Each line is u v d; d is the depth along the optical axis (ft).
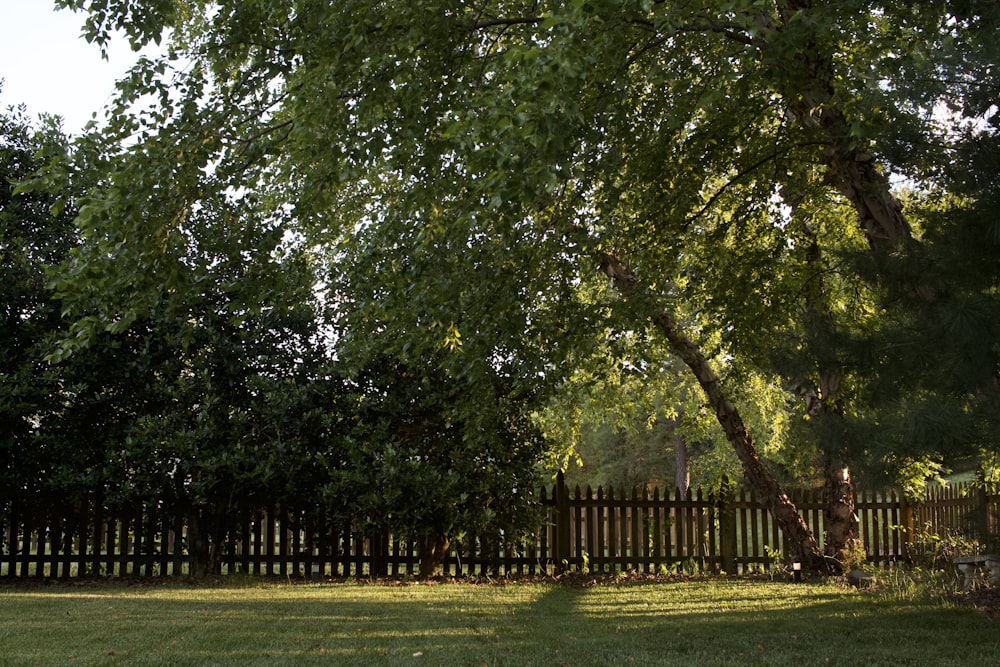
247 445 36.17
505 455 36.96
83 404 35.86
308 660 16.99
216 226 24.12
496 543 37.99
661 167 26.50
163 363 36.19
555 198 24.77
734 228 33.55
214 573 37.52
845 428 18.19
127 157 20.70
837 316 22.33
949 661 17.16
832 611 24.97
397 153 22.58
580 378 34.58
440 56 22.00
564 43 15.26
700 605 27.22
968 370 14.97
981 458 16.57
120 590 32.24
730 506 40.04
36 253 35.70
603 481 106.42
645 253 27.99
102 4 20.68
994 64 16.22
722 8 17.28
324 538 37.99
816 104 23.48
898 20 21.53
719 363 46.47
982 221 16.10
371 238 28.12
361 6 19.81
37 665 16.28
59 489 35.73
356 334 28.58
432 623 22.82
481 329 24.26
